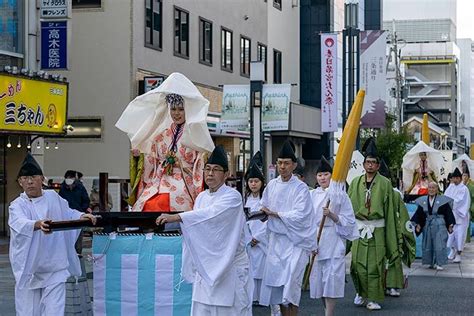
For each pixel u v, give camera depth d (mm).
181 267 8750
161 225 8547
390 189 13156
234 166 38594
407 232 13570
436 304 13508
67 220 8586
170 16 32938
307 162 54062
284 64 49562
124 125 9750
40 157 24703
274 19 47219
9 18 23328
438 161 22922
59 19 23547
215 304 8000
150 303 9086
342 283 11633
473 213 25391
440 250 18453
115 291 9195
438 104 135750
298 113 46375
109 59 30266
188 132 9312
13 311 12359
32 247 8617
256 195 12781
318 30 54125
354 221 11695
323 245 11609
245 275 8227
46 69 23688
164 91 9383
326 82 32312
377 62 31188
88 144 30484
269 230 10422
